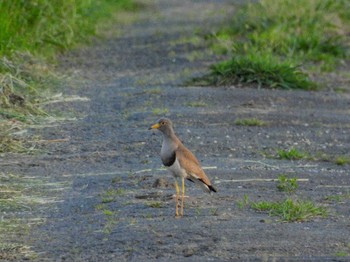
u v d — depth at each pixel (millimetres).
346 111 17438
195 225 10078
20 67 18984
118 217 10461
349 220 10500
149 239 9602
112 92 18516
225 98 17844
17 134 14695
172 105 17125
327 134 15492
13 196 11477
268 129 15602
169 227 10000
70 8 24891
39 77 19219
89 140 14555
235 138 14883
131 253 9227
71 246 9500
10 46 19578
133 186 11945
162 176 12406
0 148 13852
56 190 11805
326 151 14445
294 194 11719
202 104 17172
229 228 9984
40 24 22297
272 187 12078
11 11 21016
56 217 10625
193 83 19453
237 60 19766
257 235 9750
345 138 15281
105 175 12523
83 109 16797
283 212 10547
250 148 14344
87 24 27141
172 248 9320
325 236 9773
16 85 17531
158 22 32344
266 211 10766
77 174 12602
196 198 11312
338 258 9047
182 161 10188
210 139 14727
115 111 16672
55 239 9750
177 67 21797
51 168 12922
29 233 9984
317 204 11188
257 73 19391
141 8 37000
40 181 12234
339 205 11234
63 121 15789
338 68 22297
